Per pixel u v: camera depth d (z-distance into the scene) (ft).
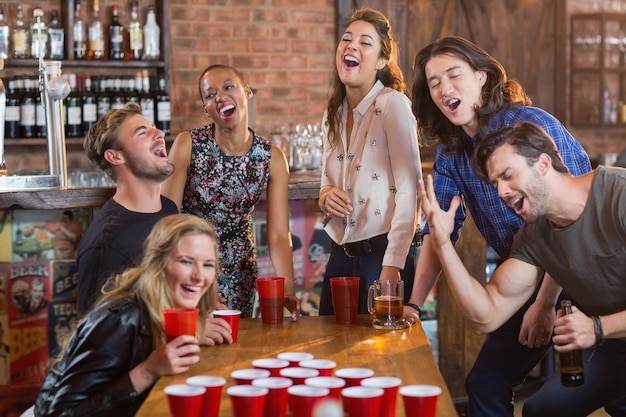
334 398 6.67
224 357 8.28
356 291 9.62
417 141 11.16
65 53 20.71
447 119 10.57
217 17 22.76
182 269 8.00
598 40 26.71
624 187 8.31
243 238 12.20
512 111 10.05
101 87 20.62
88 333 7.85
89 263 9.74
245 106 11.79
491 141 8.52
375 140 11.21
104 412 7.61
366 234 11.31
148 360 7.70
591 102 26.91
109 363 7.80
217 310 9.87
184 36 22.52
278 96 23.40
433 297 16.21
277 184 12.14
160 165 10.08
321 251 15.37
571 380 8.57
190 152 11.80
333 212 11.42
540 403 10.00
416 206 11.06
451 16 24.70
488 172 8.59
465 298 8.91
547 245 8.89
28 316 13.07
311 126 18.71
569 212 8.54
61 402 7.73
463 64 9.98
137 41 21.17
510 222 10.60
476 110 10.03
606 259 8.56
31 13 20.77
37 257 13.05
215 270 8.56
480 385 10.91
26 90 19.89
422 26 24.41
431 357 8.15
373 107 11.26
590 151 27.30
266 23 23.18
